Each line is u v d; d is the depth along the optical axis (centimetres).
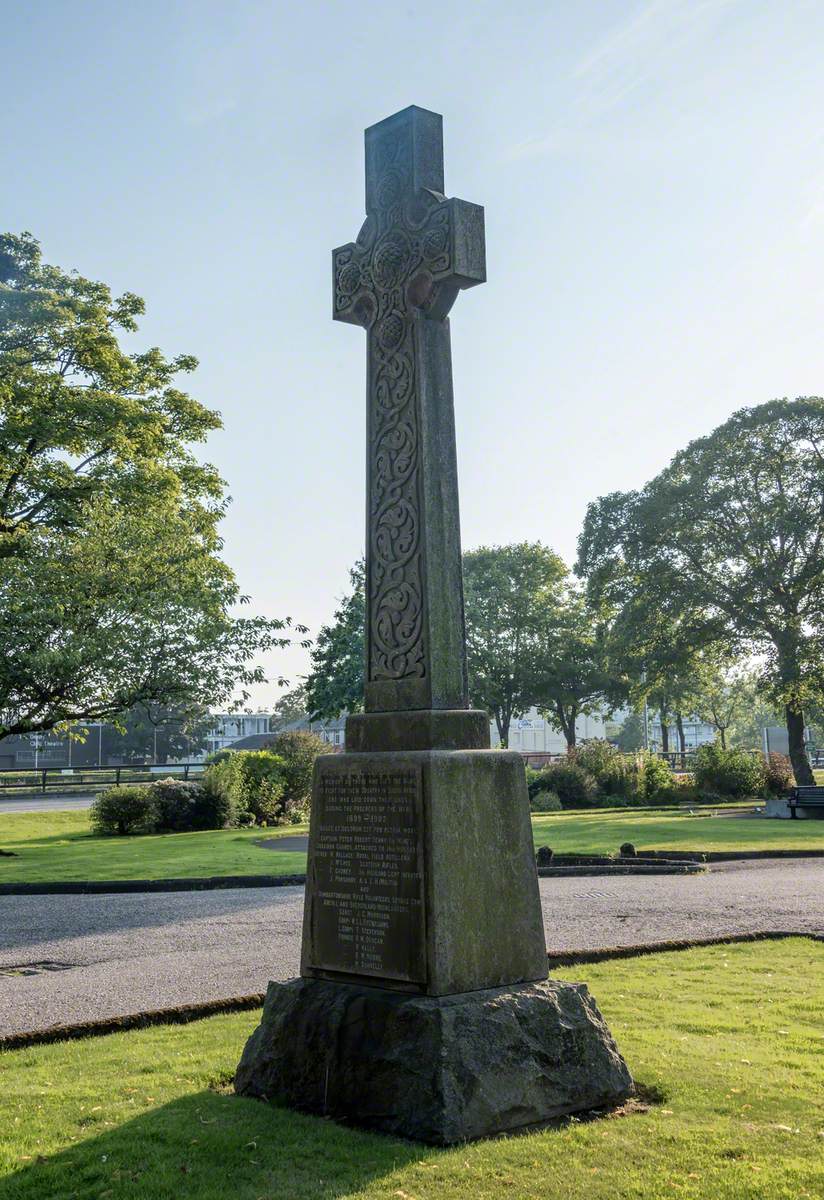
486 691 5838
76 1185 416
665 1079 545
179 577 2327
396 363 613
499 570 6034
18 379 2350
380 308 628
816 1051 602
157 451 2686
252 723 9769
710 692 6050
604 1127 475
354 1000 517
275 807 3016
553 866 1717
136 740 7950
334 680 3409
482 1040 486
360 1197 397
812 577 3825
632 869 1688
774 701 4056
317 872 573
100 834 2606
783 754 4647
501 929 534
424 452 585
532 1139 459
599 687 5950
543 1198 393
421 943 511
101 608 2156
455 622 579
